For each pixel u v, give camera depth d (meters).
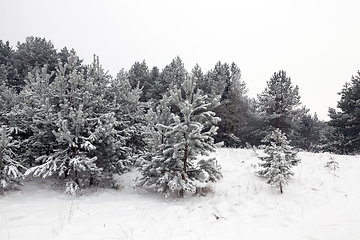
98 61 10.50
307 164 9.12
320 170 8.12
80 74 9.32
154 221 4.88
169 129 7.45
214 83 27.89
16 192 7.27
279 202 5.80
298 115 26.70
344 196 5.65
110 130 8.47
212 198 6.70
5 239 3.70
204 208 5.83
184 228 4.52
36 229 4.12
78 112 7.70
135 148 11.70
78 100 9.04
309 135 43.88
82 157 7.72
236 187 7.46
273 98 26.98
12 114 8.80
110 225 4.45
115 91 11.40
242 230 4.38
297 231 4.17
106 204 6.12
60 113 7.56
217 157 12.00
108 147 8.66
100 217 4.92
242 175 8.58
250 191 6.94
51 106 8.13
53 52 27.36
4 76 19.09
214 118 7.02
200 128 6.52
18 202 6.09
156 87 26.45
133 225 4.55
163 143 7.45
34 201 6.31
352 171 7.67
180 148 7.03
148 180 7.19
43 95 8.38
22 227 4.16
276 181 6.33
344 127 23.00
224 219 4.98
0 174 6.76
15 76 22.45
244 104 29.70
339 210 4.89
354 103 22.06
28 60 25.19
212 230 4.41
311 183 6.91
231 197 6.58
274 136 7.57
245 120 30.11
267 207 5.52
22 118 9.27
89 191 8.11
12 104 10.25
